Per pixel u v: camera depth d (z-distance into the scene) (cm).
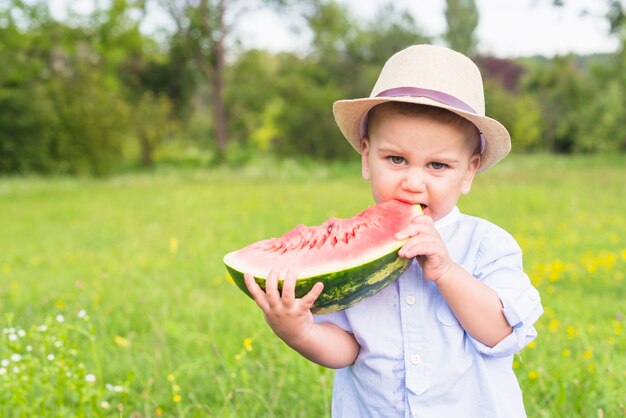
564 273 616
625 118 3766
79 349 413
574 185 1642
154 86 3922
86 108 2611
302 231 202
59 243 928
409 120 198
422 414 207
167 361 390
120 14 2775
